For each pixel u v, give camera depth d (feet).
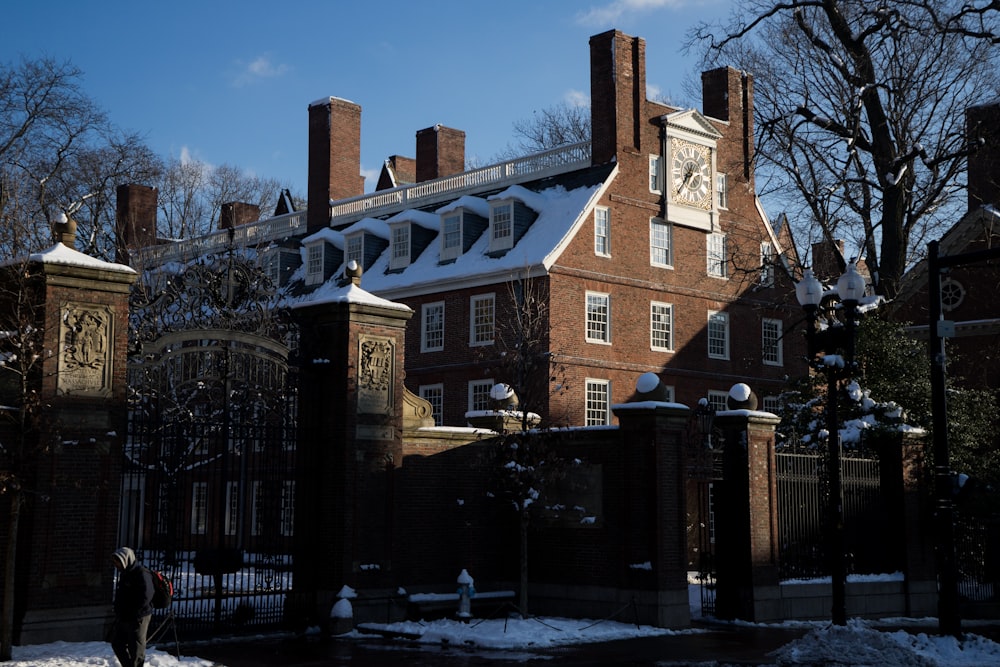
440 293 159.84
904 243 129.80
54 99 163.43
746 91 177.37
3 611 56.13
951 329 73.97
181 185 250.78
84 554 61.82
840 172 132.26
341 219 193.26
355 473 76.84
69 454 61.82
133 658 48.34
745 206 176.04
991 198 153.28
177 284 113.09
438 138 196.03
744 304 173.47
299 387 78.64
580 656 65.10
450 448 85.46
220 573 72.49
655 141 163.43
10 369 58.54
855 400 103.60
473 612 82.17
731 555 86.38
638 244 159.22
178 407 84.74
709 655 66.28
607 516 82.12
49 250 63.00
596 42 161.07
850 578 93.71
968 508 104.99
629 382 154.92
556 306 146.92
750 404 88.69
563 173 163.73
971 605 103.76
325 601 75.51
